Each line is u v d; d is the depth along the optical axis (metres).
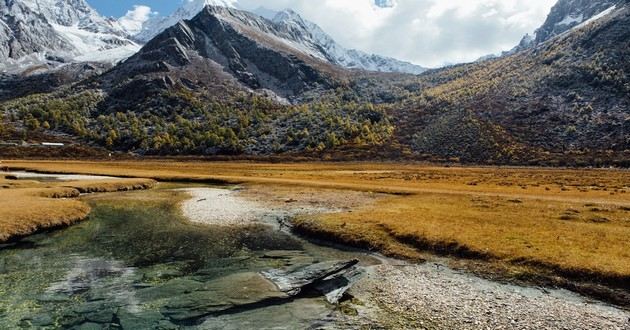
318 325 20.66
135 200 61.44
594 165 170.12
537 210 46.44
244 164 183.38
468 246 32.34
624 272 25.56
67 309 22.12
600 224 39.22
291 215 49.12
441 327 20.55
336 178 97.44
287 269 28.48
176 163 183.25
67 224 43.22
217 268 29.45
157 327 20.19
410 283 26.94
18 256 31.98
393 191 66.50
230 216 49.00
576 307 23.05
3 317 21.16
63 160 187.38
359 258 32.75
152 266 29.83
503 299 24.19
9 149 197.00
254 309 22.41
